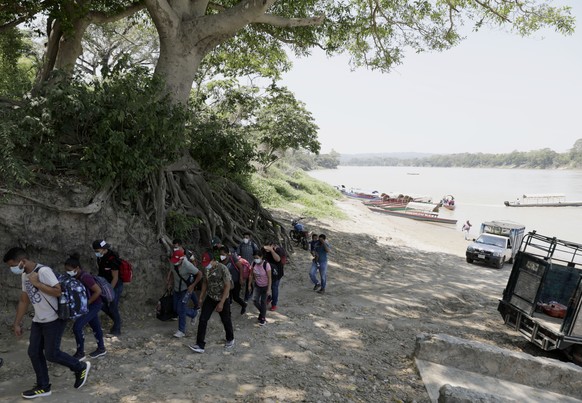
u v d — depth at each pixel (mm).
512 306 9695
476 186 104625
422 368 6871
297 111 32406
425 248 22625
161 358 6570
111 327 7633
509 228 21656
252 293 10016
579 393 6734
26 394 5113
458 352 7105
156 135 9219
